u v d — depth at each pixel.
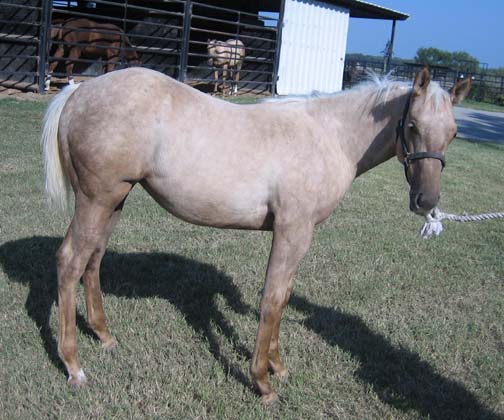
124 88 2.99
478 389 3.55
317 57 18.34
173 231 5.82
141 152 2.99
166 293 4.41
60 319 3.16
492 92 32.72
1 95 11.07
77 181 3.08
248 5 17.92
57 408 3.01
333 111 3.27
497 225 7.16
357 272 5.20
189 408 3.10
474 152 13.30
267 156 3.01
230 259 5.21
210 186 3.00
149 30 15.28
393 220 7.00
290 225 3.04
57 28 11.66
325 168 3.09
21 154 7.91
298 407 3.21
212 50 15.20
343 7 18.75
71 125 3.04
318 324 4.18
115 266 4.77
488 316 4.55
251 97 15.88
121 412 2.99
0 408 2.95
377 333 4.14
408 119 3.01
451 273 5.39
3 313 3.81
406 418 3.22
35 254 4.79
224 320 4.09
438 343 4.04
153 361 3.48
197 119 3.03
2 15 11.59
